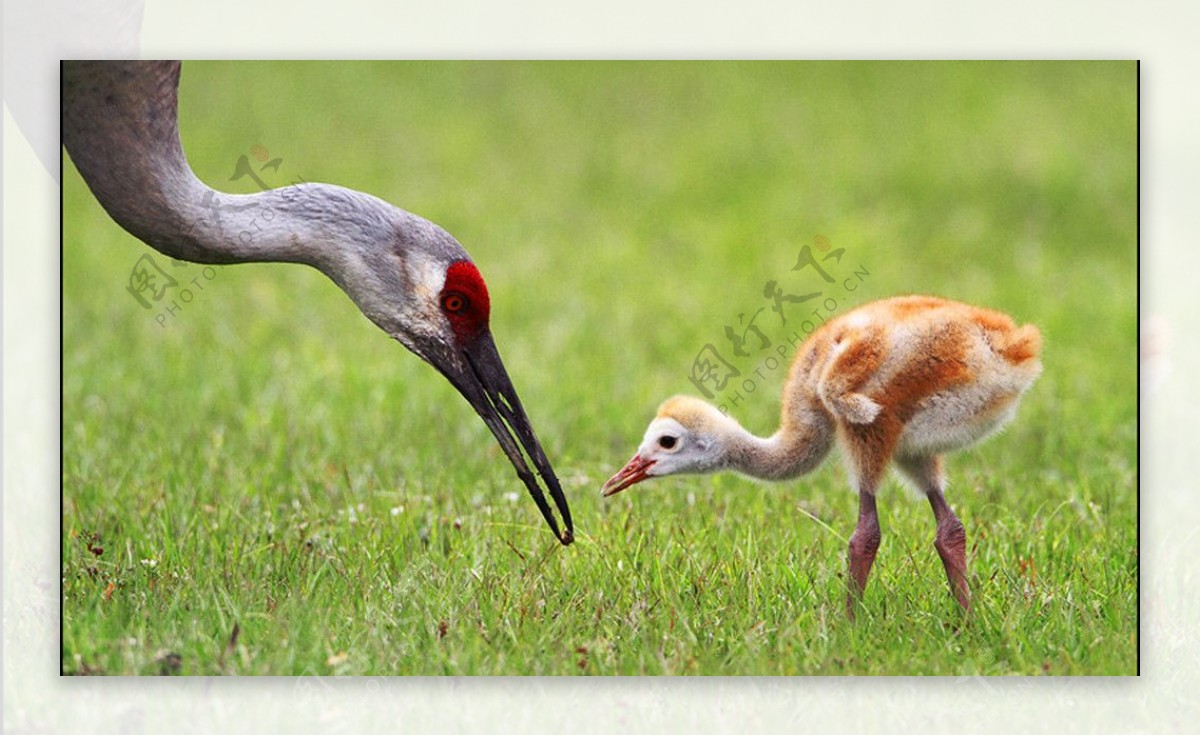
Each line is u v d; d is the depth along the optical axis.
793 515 10.63
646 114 25.39
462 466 11.88
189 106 24.23
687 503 10.92
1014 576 9.44
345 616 8.91
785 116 25.12
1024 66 25.94
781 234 19.86
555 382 14.05
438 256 9.38
